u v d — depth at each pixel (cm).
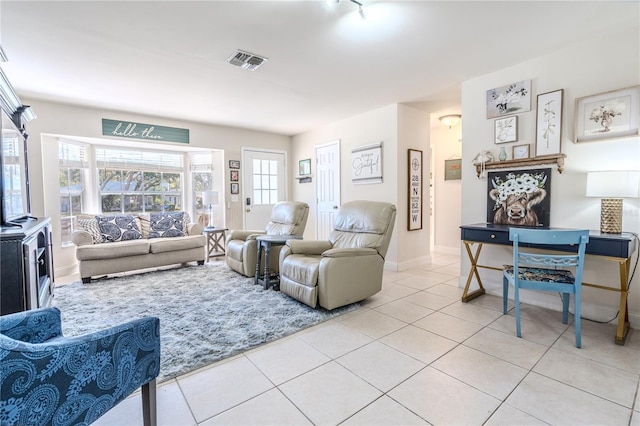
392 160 417
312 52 259
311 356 193
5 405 83
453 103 409
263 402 150
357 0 189
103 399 104
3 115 242
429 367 179
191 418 140
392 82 330
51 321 134
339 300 265
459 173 516
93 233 393
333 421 137
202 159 538
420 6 196
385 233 297
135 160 488
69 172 423
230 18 207
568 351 196
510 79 293
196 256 446
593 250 211
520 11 203
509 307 277
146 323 120
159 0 186
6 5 189
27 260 176
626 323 223
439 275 392
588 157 250
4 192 237
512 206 293
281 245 393
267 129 557
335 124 506
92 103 390
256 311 269
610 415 138
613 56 236
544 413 140
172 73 299
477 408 144
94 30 220
